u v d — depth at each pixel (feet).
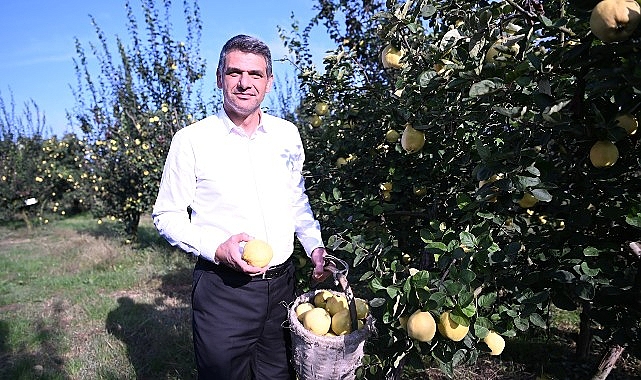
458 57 5.84
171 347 12.10
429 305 4.72
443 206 8.08
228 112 6.39
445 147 7.52
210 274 6.29
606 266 5.18
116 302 16.15
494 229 5.81
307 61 13.26
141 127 25.09
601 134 4.40
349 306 5.64
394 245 6.79
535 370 10.53
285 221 6.68
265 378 6.81
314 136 11.28
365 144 9.09
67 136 45.88
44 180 40.78
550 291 5.71
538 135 4.75
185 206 6.37
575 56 4.17
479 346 5.20
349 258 8.50
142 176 24.85
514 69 5.02
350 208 8.40
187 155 6.24
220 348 6.26
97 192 28.68
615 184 5.57
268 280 6.41
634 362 10.83
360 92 9.86
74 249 25.90
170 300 16.58
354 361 5.59
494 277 5.49
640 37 3.81
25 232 36.88
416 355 5.50
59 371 11.19
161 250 24.22
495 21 5.70
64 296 17.42
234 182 6.30
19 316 15.06
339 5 13.55
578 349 10.86
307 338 5.46
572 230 5.82
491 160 4.51
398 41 6.66
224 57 6.06
